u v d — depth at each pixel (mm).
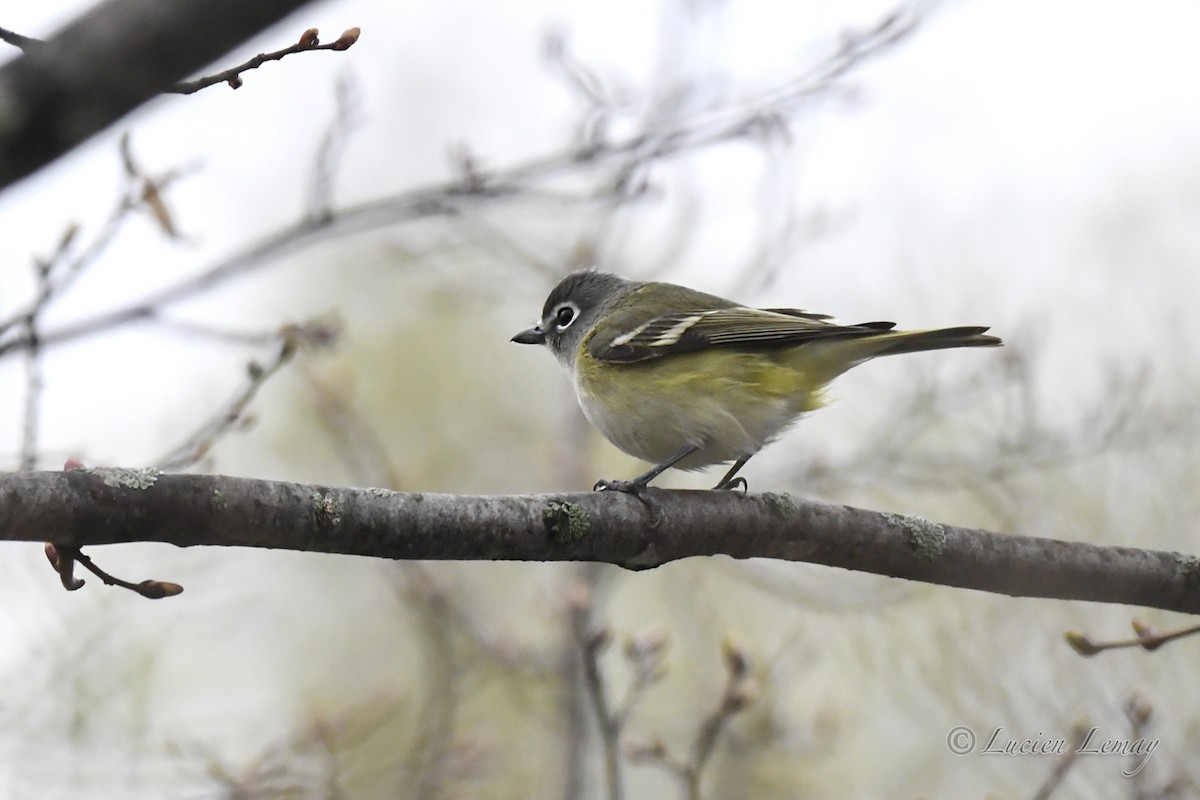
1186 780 11047
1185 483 14422
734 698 10852
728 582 15562
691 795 10820
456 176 14375
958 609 13422
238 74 6223
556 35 12266
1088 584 8477
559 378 17188
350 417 15250
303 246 10273
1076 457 13953
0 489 5746
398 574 14609
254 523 6336
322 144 10430
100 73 6031
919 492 15734
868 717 14406
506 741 15609
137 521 6031
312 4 6293
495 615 16969
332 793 11609
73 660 11641
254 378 10219
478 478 20438
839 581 14008
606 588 14422
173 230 9398
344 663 17062
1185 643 12531
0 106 5906
